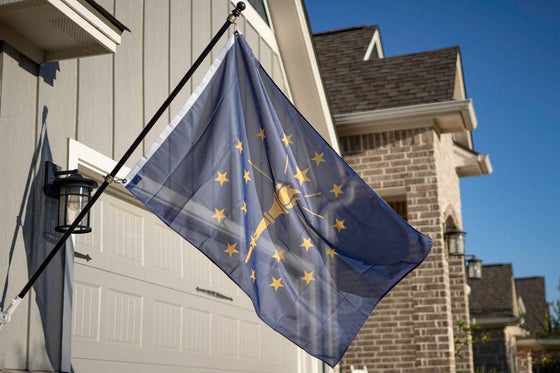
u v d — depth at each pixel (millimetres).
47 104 5277
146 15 6879
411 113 11320
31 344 4891
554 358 29172
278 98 5812
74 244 5660
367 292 5602
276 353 9445
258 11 9859
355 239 5703
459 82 13828
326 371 10508
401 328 11516
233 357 8281
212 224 5137
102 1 6160
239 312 8570
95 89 5895
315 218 5695
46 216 5160
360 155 11680
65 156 5406
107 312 6059
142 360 6504
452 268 13406
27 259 4934
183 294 7352
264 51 9898
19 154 4949
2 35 4844
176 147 5160
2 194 4762
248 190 5438
